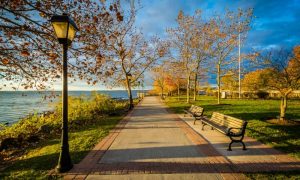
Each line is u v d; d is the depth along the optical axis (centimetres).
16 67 798
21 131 985
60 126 1138
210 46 2453
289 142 735
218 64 2397
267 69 1124
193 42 2484
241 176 471
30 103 4928
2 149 820
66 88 533
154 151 664
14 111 2891
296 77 1044
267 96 3253
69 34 533
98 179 471
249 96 3419
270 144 717
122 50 1966
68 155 530
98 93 1898
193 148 690
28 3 664
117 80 2269
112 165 550
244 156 607
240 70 2408
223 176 473
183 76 3281
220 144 736
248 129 942
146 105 2589
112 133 940
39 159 614
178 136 863
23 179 481
